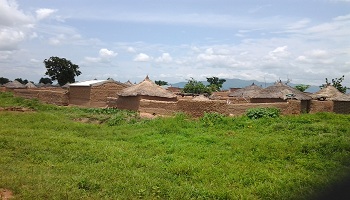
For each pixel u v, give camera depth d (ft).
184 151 43.14
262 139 46.88
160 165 37.45
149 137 54.44
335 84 184.85
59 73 257.55
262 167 36.22
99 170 34.50
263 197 28.30
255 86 149.28
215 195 28.50
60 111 98.43
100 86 128.67
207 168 35.58
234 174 33.73
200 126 61.62
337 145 41.68
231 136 51.80
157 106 87.61
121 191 28.40
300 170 35.14
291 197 27.68
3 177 29.37
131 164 37.32
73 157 39.63
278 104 77.15
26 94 153.38
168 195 28.25
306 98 108.06
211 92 210.79
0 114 76.23
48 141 46.83
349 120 62.08
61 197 25.76
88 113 95.04
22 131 54.54
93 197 26.73
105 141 51.16
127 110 103.96
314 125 53.31
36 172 32.53
